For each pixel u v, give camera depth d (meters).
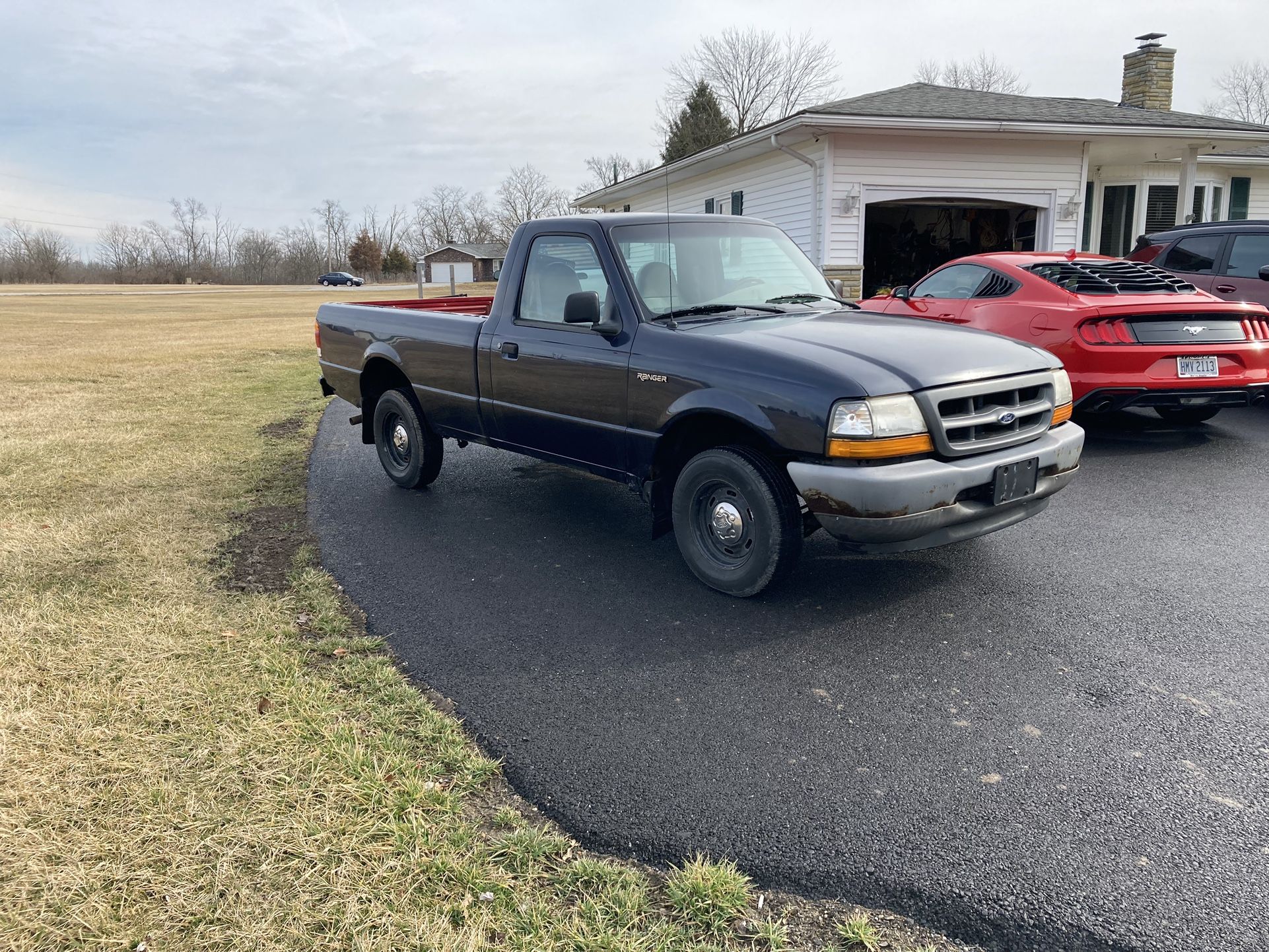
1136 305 6.27
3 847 2.40
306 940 2.07
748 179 17.08
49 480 6.63
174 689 3.30
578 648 3.68
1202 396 6.31
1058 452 3.97
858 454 3.49
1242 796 2.59
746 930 2.13
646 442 4.31
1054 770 2.75
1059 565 4.49
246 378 13.08
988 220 17.11
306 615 4.04
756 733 3.00
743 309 4.58
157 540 5.13
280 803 2.60
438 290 72.12
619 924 2.14
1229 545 4.70
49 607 4.09
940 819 2.52
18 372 13.81
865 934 2.11
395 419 6.32
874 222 18.38
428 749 2.93
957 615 3.92
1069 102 16.14
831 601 4.10
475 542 5.11
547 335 4.80
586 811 2.60
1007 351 4.05
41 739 2.95
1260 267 7.80
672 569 4.60
